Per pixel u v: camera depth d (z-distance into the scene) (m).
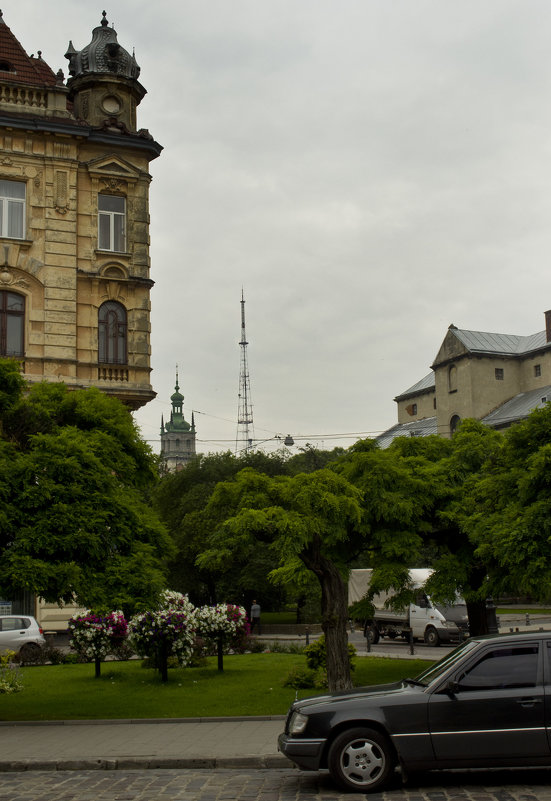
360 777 10.20
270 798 10.03
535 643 10.47
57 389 20.27
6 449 17.05
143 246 34.12
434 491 19.20
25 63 34.75
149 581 17.25
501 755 10.03
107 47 35.28
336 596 17.55
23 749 13.39
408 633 35.69
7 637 28.14
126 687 20.84
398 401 87.12
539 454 15.68
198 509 46.91
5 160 32.38
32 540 15.87
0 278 31.81
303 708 10.62
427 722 10.17
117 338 33.56
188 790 10.62
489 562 18.89
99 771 12.17
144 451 20.89
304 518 15.97
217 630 23.22
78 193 33.50
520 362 74.31
